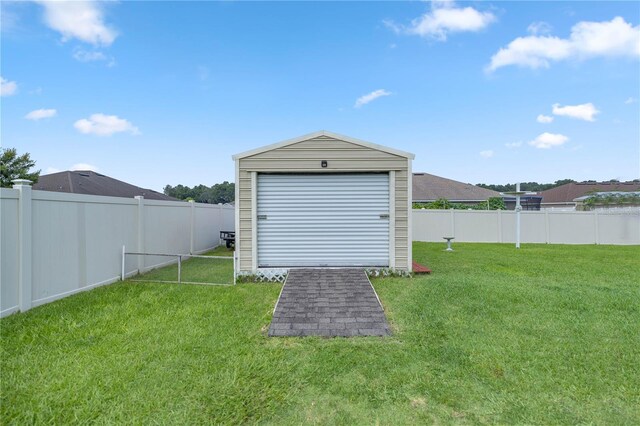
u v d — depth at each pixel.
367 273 6.69
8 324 3.80
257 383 2.62
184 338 3.46
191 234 9.97
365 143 6.74
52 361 2.92
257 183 6.84
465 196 24.19
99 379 2.63
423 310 4.44
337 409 2.32
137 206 7.10
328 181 6.88
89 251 5.62
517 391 2.53
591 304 4.63
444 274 6.92
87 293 5.28
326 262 6.86
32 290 4.48
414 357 3.09
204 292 5.42
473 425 2.16
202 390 2.50
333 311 4.40
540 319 4.08
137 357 3.01
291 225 6.88
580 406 2.36
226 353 3.13
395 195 6.78
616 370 2.83
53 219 4.87
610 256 9.81
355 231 6.88
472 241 14.49
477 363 2.96
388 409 2.32
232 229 14.19
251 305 4.74
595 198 19.72
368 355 3.14
